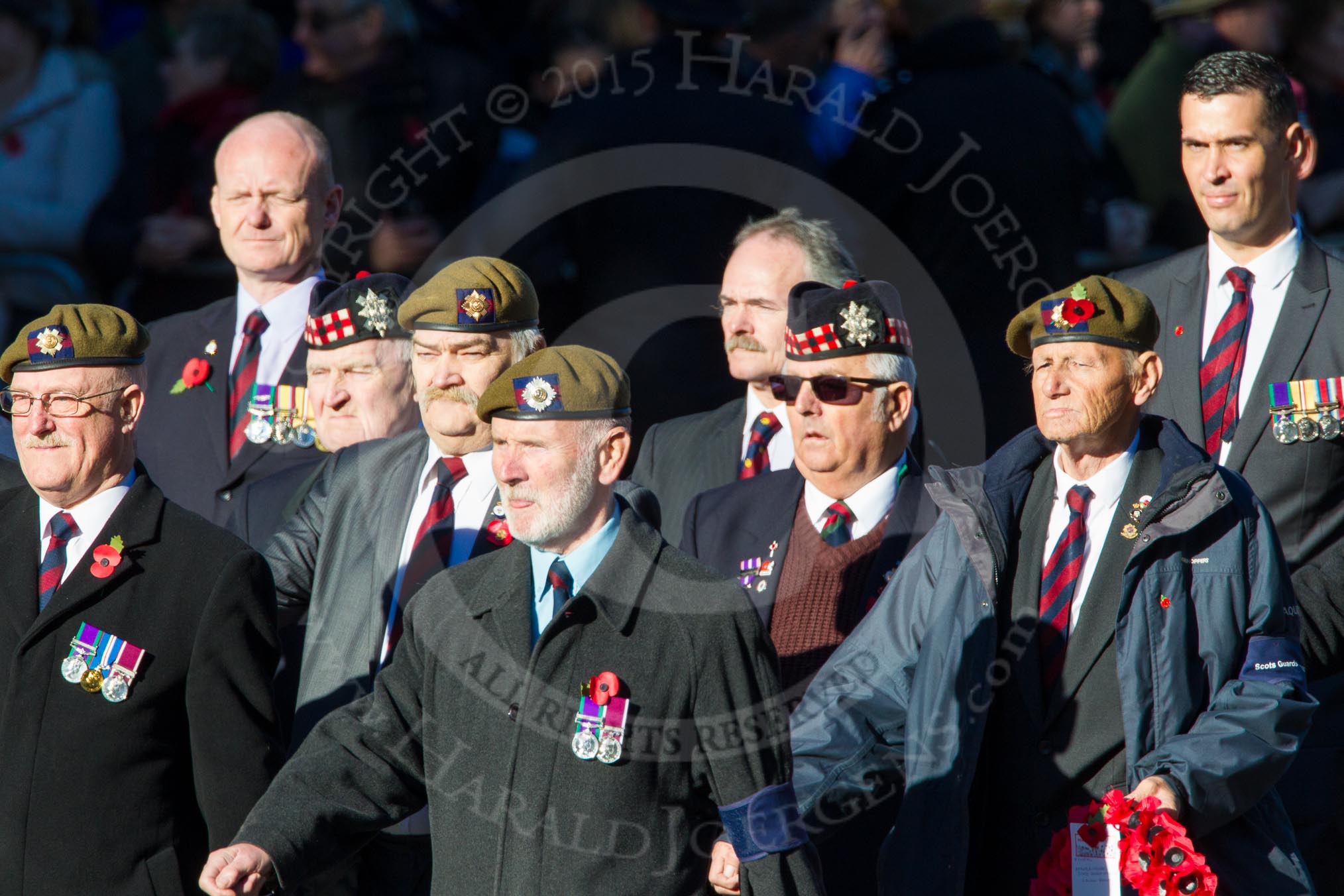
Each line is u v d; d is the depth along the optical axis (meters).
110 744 15.06
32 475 15.51
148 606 15.40
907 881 14.62
